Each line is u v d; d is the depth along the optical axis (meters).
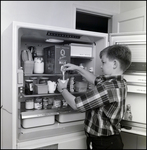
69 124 1.54
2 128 1.61
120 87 1.07
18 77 1.19
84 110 1.07
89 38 1.52
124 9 2.25
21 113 1.32
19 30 1.22
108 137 1.14
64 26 1.91
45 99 1.50
